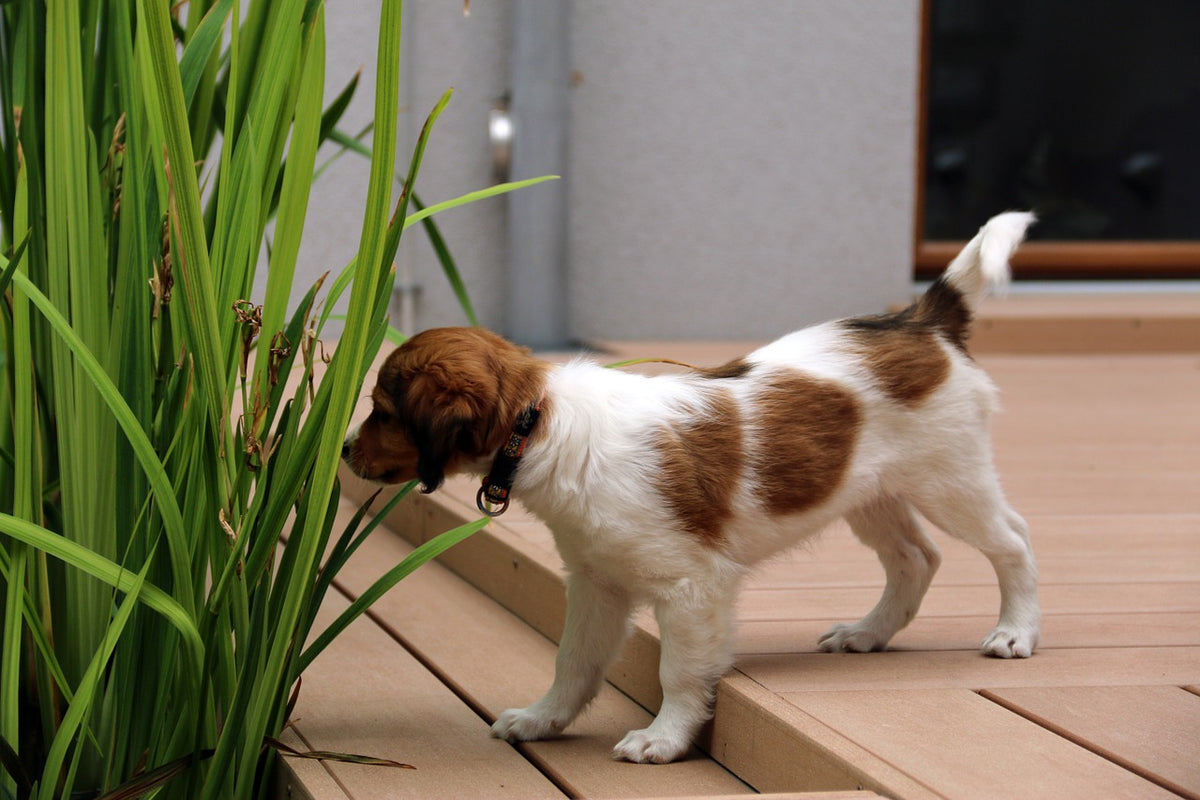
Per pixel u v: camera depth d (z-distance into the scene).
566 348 5.61
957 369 2.26
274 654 1.80
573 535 2.04
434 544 2.01
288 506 1.78
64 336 1.64
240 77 1.98
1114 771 1.67
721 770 2.03
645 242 5.89
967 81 6.50
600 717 2.29
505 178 5.52
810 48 5.91
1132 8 6.59
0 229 2.17
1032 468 3.80
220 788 1.82
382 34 1.58
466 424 1.94
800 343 2.28
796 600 2.61
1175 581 2.67
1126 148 6.70
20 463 1.79
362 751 2.08
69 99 1.80
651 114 5.82
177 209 1.62
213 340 1.67
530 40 5.40
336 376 1.68
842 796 1.61
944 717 1.88
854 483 2.17
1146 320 5.88
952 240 6.60
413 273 5.58
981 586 2.70
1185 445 4.15
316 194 5.31
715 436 2.05
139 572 1.81
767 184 5.96
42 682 2.02
